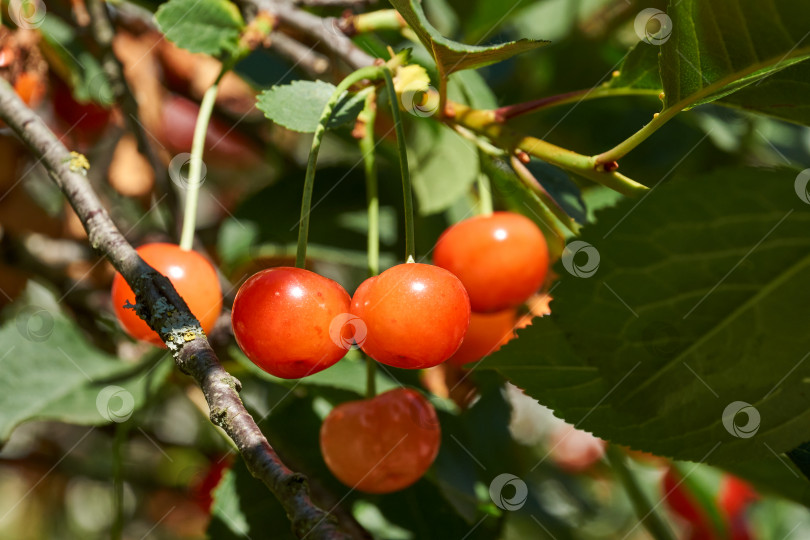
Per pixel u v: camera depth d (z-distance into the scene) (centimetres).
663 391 32
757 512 53
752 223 31
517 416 47
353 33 37
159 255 34
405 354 32
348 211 41
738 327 32
